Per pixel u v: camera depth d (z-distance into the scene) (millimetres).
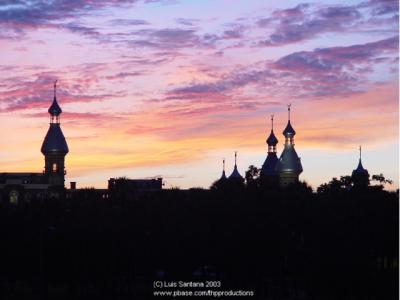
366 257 190750
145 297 188750
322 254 188625
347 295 178625
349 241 197750
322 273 180750
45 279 195625
